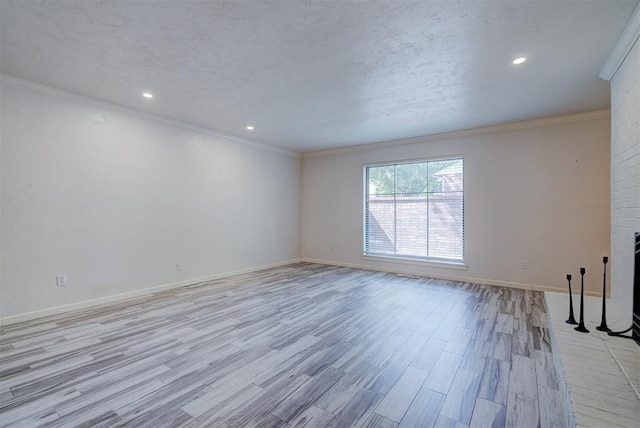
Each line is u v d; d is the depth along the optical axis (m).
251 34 2.32
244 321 3.20
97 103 3.73
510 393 1.93
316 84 3.22
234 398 1.88
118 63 2.79
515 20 2.13
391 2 1.95
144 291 4.22
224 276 5.32
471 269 4.91
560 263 4.26
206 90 3.40
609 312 2.67
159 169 4.41
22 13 2.06
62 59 2.72
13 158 3.14
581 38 2.35
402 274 5.55
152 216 4.33
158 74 3.01
